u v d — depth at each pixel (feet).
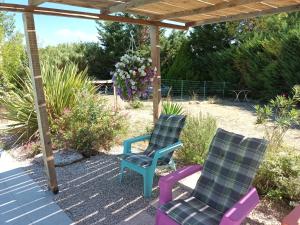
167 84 44.45
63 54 51.85
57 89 18.07
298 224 5.86
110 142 16.74
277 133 12.89
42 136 10.80
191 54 48.37
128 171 13.39
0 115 20.38
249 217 9.21
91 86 19.86
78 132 15.67
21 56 34.22
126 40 52.65
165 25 13.92
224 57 40.73
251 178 7.84
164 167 12.94
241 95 39.04
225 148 8.68
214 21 13.73
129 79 11.77
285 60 30.99
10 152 16.76
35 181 12.57
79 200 10.77
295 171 10.05
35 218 9.58
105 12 11.69
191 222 7.01
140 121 23.89
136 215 9.64
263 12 11.89
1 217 9.68
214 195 8.26
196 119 14.96
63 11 10.57
